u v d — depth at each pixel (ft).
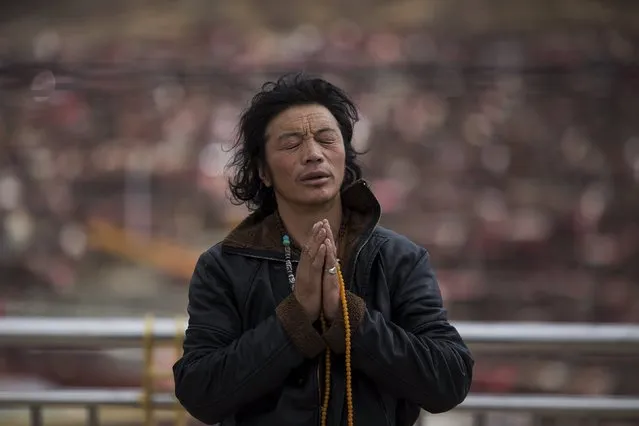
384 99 79.61
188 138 80.43
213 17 85.76
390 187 76.64
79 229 79.66
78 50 85.40
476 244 74.38
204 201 79.05
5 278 77.56
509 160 77.51
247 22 85.46
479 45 82.17
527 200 75.61
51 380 54.03
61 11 86.33
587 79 77.00
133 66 82.99
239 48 84.02
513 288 70.90
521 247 73.77
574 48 79.92
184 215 79.05
